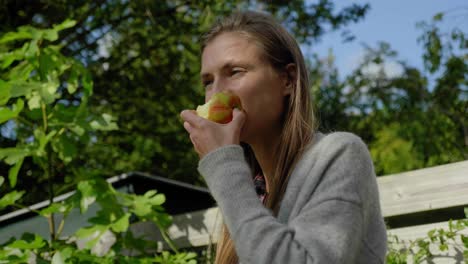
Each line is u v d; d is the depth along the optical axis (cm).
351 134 147
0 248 317
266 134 166
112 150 998
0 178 319
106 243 388
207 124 148
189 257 329
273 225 129
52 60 332
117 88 1055
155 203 332
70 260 310
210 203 503
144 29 1048
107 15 1002
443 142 1010
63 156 329
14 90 313
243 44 162
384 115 1130
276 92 163
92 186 324
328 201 133
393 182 275
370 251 140
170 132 1123
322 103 1195
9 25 907
